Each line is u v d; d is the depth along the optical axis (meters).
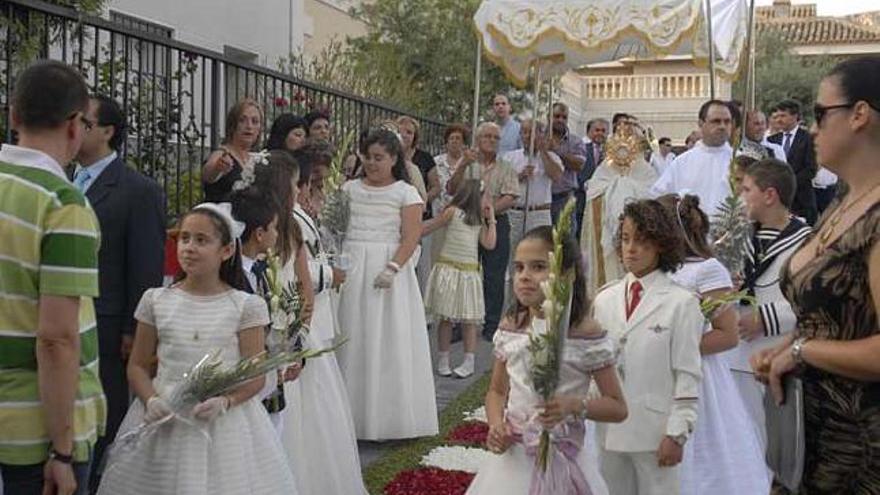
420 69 18.52
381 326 6.61
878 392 2.76
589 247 9.78
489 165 10.33
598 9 9.98
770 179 5.14
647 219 4.26
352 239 6.67
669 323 4.18
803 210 10.16
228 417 3.93
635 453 4.18
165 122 7.09
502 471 3.81
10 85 5.64
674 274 4.56
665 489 4.18
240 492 3.88
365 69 15.24
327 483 5.31
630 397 4.19
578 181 12.92
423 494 5.59
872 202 2.75
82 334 3.26
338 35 17.33
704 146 8.26
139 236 4.76
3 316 3.01
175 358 4.00
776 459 3.01
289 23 14.92
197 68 7.99
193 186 7.44
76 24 6.41
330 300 5.91
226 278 4.18
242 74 9.23
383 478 5.91
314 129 8.05
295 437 5.18
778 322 4.92
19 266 2.99
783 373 2.93
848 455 2.81
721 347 4.48
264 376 4.05
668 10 9.83
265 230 4.68
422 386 6.75
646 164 9.81
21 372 3.06
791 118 10.56
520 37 10.26
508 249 10.39
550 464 3.66
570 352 3.73
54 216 3.00
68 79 3.15
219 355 3.98
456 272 8.55
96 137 4.73
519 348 3.80
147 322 4.11
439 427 7.08
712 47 9.26
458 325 10.51
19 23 5.80
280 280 4.59
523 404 3.76
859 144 2.83
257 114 6.25
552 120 12.08
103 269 4.72
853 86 2.81
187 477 3.80
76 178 4.79
